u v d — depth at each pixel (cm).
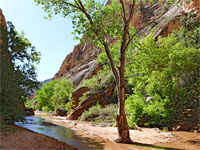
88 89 2569
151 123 1473
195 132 1189
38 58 1769
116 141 879
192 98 1524
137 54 1415
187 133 1166
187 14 2638
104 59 1223
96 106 2108
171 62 1454
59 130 1172
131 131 1235
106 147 736
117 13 1114
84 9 1036
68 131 1152
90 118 1945
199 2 2564
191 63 1416
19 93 1042
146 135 1080
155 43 1758
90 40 1033
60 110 2792
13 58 1577
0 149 452
